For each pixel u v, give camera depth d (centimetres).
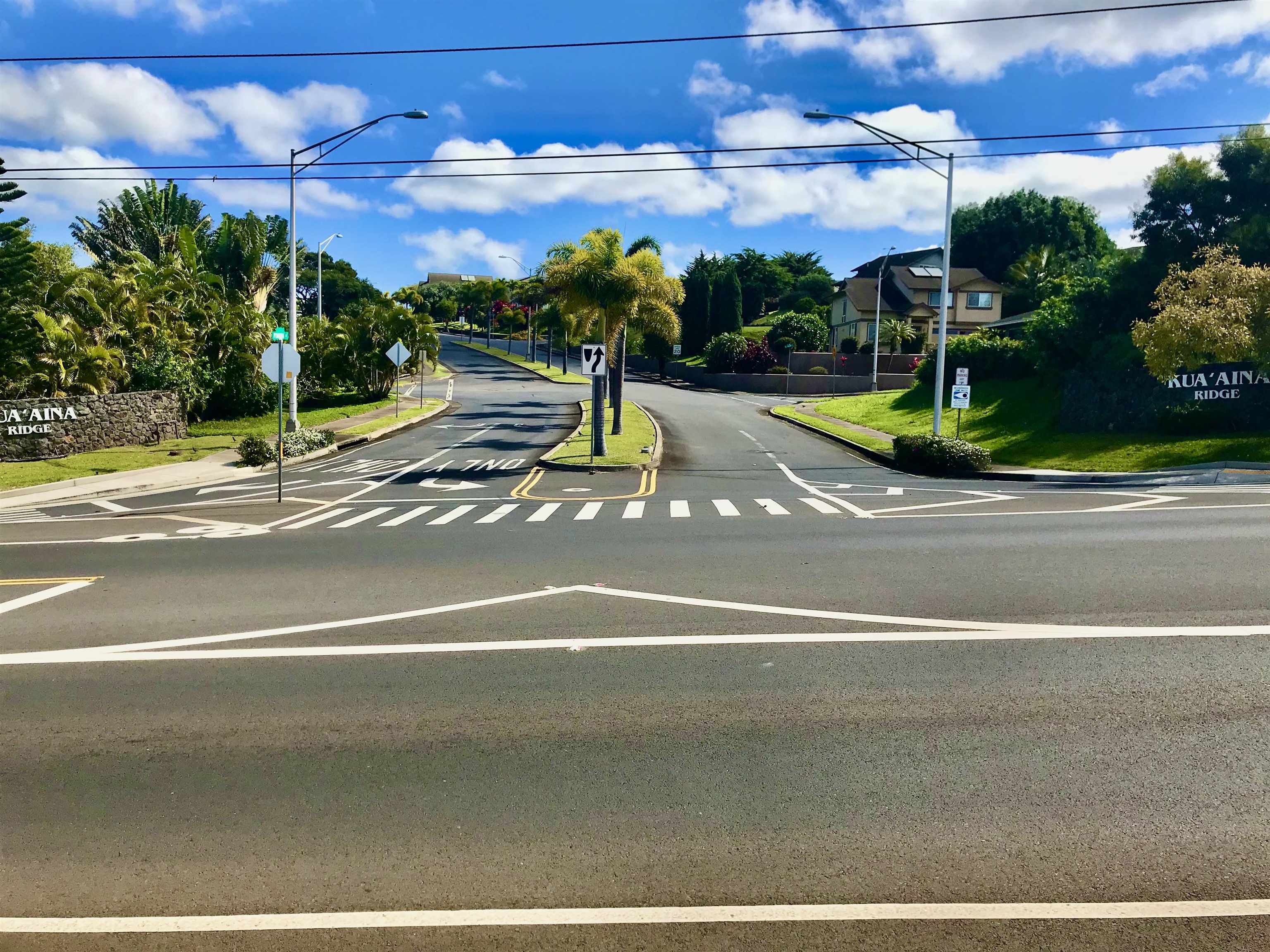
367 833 448
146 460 2569
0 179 2344
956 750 536
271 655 747
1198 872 404
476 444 3116
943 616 826
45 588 1029
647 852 426
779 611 859
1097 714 586
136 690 667
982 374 3825
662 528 1390
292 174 2752
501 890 396
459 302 14038
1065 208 8031
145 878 411
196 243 4397
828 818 456
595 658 721
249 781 511
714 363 6600
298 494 1994
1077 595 892
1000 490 1898
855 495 1845
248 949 358
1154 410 2606
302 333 4488
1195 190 2919
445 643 772
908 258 9738
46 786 509
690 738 560
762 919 373
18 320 2734
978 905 381
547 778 507
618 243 2903
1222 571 981
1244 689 624
